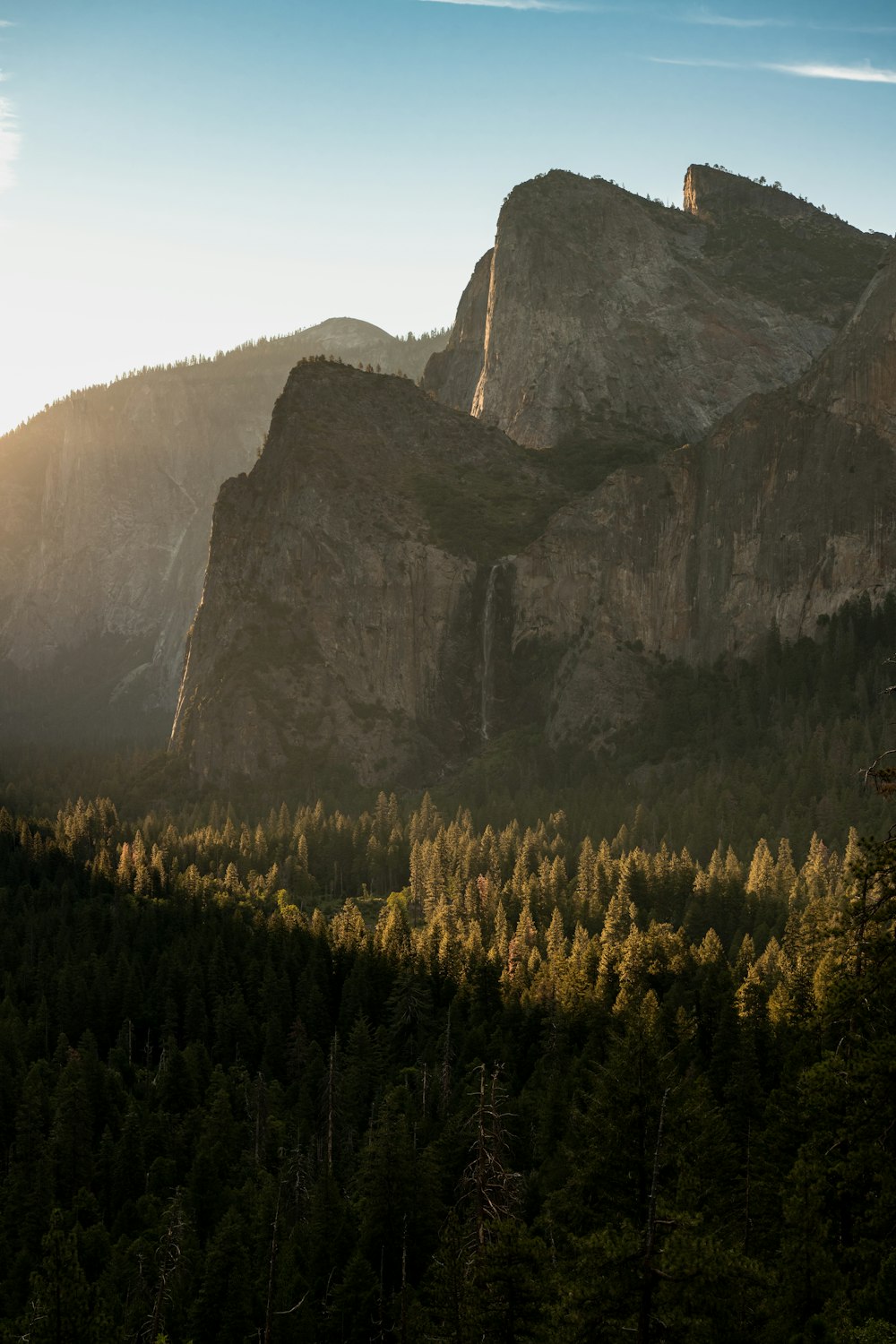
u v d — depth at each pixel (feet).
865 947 177.99
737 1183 246.68
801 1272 188.55
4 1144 413.18
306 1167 352.69
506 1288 192.54
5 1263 346.95
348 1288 278.67
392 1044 449.48
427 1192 296.51
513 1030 438.40
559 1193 223.30
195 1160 367.04
